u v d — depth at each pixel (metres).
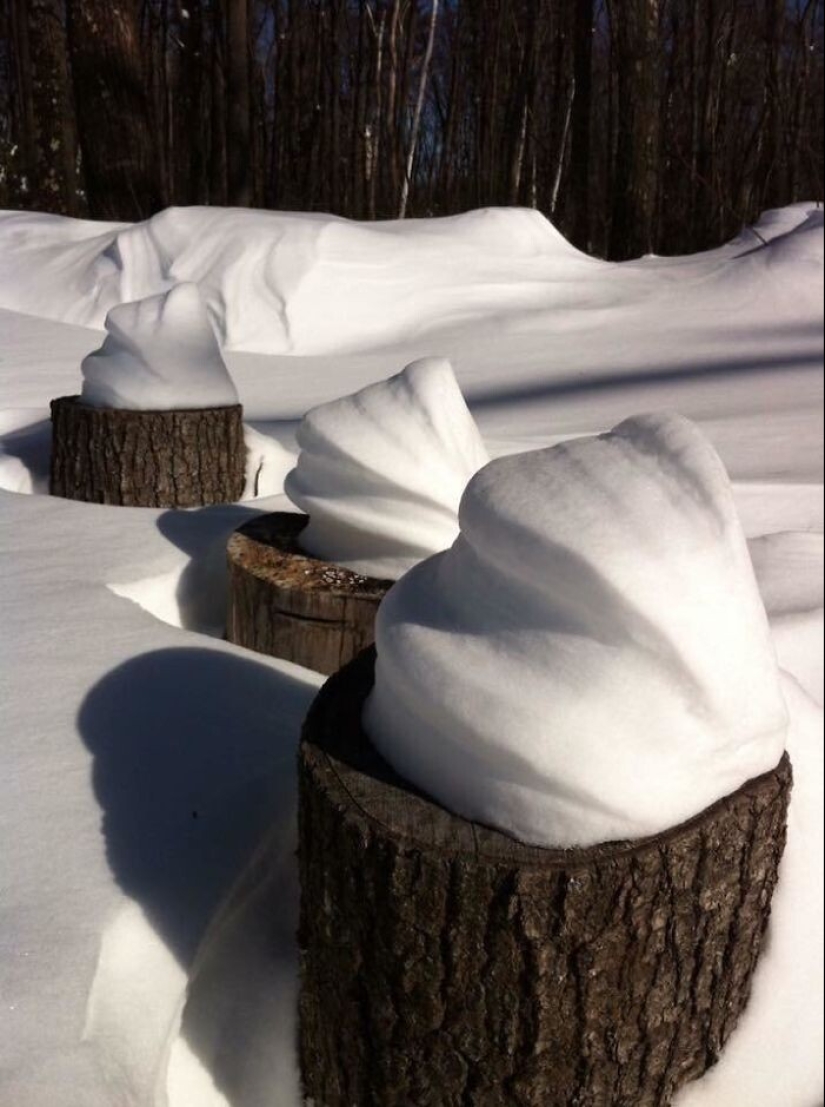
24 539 2.78
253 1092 1.38
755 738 1.18
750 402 4.92
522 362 6.50
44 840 1.52
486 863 1.12
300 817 1.33
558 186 16.92
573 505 1.18
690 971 1.24
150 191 10.00
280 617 2.09
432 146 21.66
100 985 1.30
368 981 1.24
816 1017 1.41
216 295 7.62
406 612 1.32
